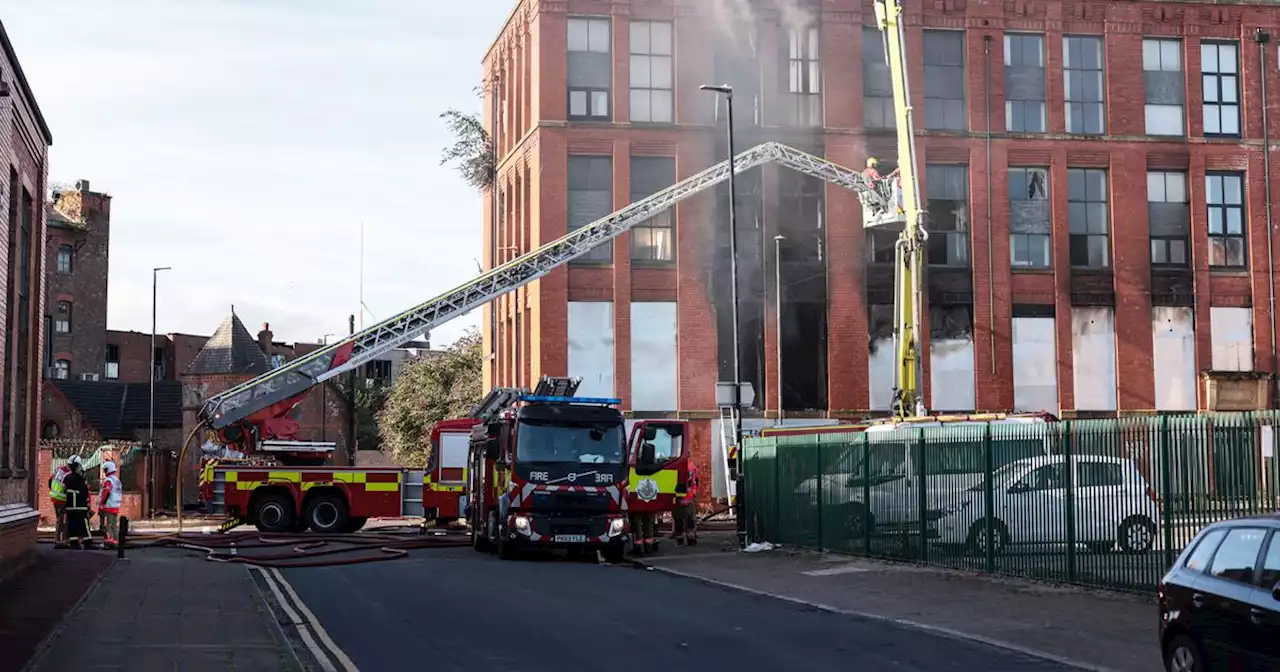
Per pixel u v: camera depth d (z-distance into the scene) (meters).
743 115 46.00
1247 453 16.11
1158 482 17.38
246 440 37.34
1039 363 46.94
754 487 31.84
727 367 45.38
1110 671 12.12
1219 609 9.92
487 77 54.56
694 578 22.98
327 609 17.42
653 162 45.81
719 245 45.66
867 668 12.35
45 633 14.34
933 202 46.81
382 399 79.56
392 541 32.38
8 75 20.41
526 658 12.96
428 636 14.64
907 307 38.59
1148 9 47.78
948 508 22.75
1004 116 47.19
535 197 45.56
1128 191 47.41
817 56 46.66
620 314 45.00
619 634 14.85
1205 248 47.62
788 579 22.34
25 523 22.78
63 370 79.69
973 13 47.09
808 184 46.22
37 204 25.61
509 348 50.94
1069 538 19.30
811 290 45.94
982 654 13.33
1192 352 47.44
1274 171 47.97
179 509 38.62
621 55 45.69
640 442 30.14
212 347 64.25
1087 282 47.22
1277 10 48.34
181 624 15.55
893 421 29.73
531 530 27.11
